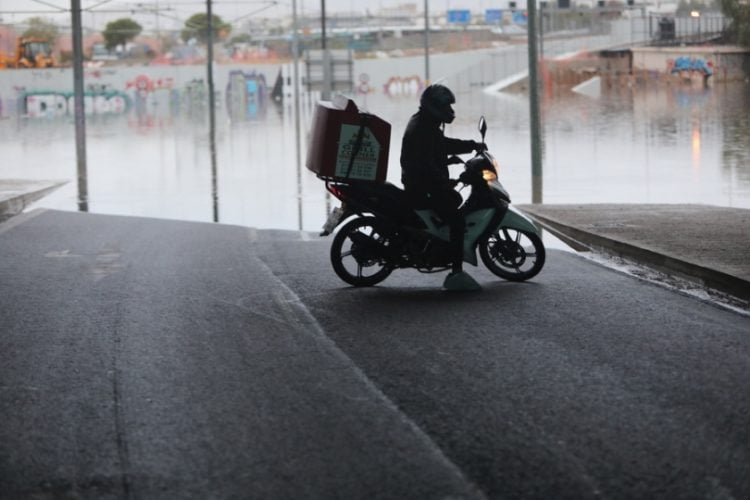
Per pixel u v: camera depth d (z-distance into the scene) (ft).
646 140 104.73
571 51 307.58
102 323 29.32
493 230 34.27
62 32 337.72
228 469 17.71
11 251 44.14
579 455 18.07
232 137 128.26
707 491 16.42
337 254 34.55
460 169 80.38
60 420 20.53
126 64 326.03
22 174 85.20
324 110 33.22
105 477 17.44
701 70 261.24
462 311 30.50
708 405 20.84
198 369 24.26
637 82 281.54
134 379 23.43
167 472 17.62
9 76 258.37
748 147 94.48
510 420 20.07
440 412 20.66
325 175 33.24
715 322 28.55
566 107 177.78
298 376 23.56
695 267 34.58
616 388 22.11
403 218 33.60
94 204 64.39
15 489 16.98
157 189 72.74
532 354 25.14
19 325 29.22
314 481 17.11
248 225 54.13
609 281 35.27
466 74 295.48
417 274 37.22
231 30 368.27
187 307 31.58
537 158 68.33
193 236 48.98
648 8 354.54
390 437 19.20
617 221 47.14
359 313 30.48
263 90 268.41
